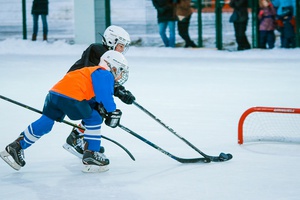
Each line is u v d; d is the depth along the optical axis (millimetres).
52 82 24094
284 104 18953
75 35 38906
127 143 13305
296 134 14234
